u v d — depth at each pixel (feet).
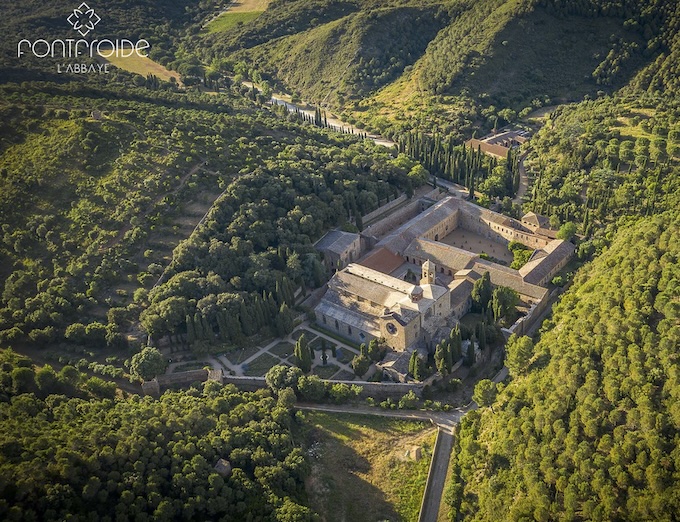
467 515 400.26
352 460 449.89
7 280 571.69
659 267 489.26
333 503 418.10
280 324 570.05
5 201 627.05
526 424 407.03
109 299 567.18
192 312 553.64
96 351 538.88
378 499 424.46
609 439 374.22
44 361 525.75
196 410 441.68
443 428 474.90
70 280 576.61
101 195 648.79
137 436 402.31
